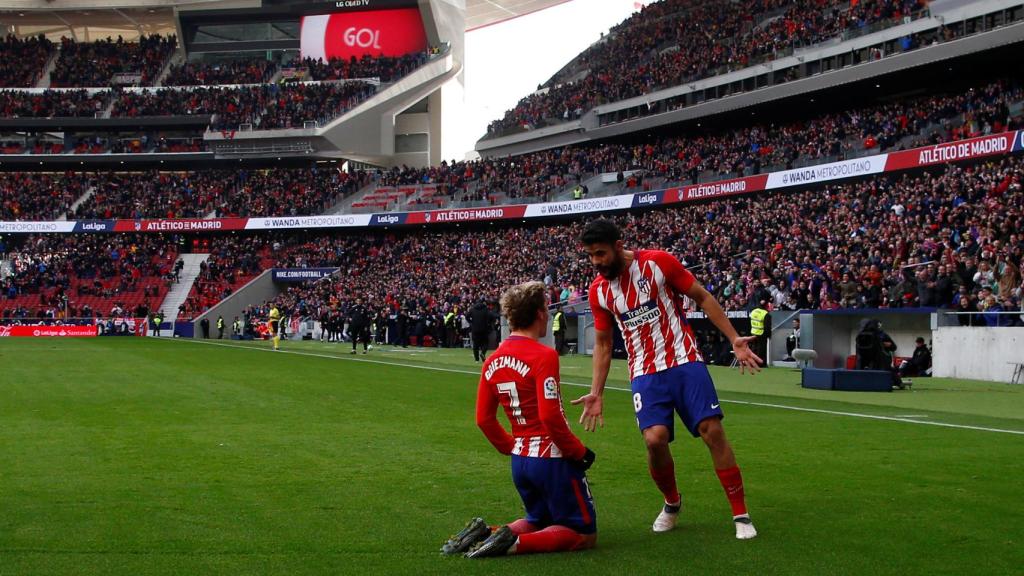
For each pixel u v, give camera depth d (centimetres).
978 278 2255
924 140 3603
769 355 2664
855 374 1762
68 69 6844
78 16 7144
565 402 1528
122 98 6525
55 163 6366
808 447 966
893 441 1016
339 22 6862
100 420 1184
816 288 2672
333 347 3953
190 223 5903
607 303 597
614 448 962
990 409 1419
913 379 2116
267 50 6931
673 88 4997
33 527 589
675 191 4547
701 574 484
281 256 5922
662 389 584
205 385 1741
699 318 2911
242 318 5594
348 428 1118
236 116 6438
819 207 3512
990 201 2708
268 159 6475
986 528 591
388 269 5547
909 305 2381
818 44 4262
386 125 6675
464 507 660
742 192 4197
